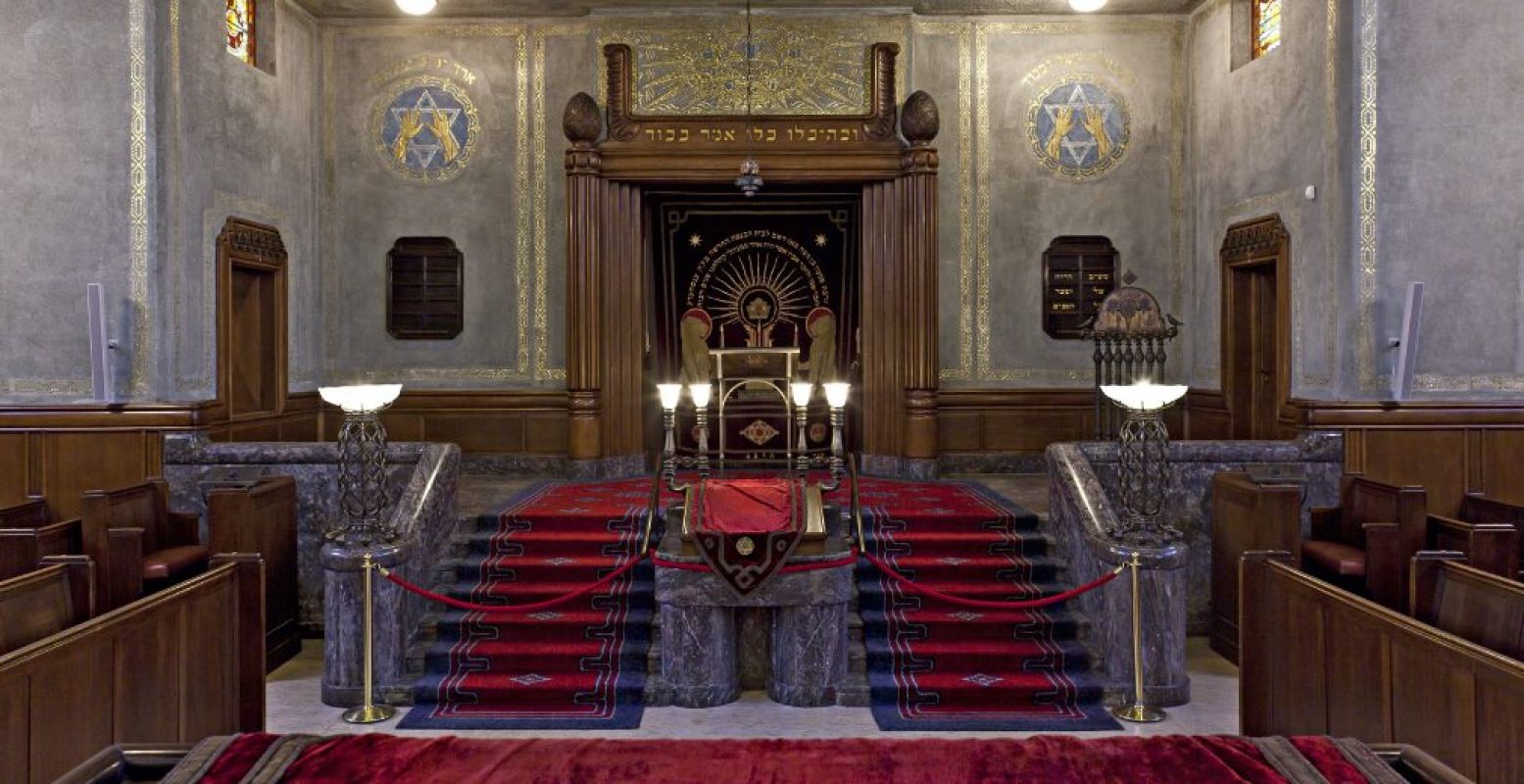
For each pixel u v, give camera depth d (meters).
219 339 9.04
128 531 6.40
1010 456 11.48
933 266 10.86
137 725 4.61
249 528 7.15
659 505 8.98
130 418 8.24
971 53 11.44
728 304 11.61
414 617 7.27
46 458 8.28
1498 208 8.34
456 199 11.45
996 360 11.55
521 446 11.47
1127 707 6.60
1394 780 3.37
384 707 6.62
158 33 8.30
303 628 8.26
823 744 3.88
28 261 8.38
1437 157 8.32
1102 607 7.01
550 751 3.81
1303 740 3.72
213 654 5.31
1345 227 8.35
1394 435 8.28
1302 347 8.98
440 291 11.48
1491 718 3.74
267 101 10.04
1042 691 6.70
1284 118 9.22
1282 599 5.37
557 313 11.48
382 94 11.40
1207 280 10.83
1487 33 8.32
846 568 6.84
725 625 6.89
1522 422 8.25
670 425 7.23
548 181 11.44
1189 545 8.20
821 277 11.59
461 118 11.44
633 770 3.66
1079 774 3.57
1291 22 9.10
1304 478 8.24
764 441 11.54
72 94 8.33
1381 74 8.30
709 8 11.03
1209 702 6.76
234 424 9.26
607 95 11.03
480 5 11.04
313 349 11.21
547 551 8.20
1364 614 4.55
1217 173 10.58
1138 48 11.43
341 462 7.02
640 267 11.30
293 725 6.40
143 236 8.30
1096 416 10.20
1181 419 11.38
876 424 11.23
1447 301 8.36
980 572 7.85
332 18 11.31
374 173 11.42
